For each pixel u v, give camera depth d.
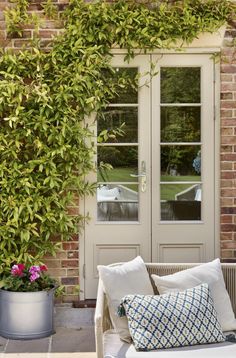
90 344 4.25
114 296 3.31
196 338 3.14
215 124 4.85
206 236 4.87
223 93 4.78
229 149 4.79
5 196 4.67
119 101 4.86
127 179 4.89
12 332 4.32
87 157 4.70
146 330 3.11
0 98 4.54
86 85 4.66
